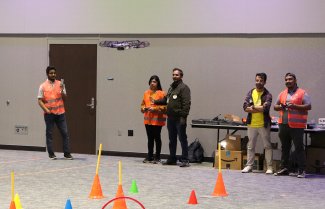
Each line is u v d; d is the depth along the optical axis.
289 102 9.50
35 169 9.92
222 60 11.62
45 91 11.16
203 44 11.74
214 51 11.67
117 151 12.37
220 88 11.64
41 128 12.92
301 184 8.72
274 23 11.18
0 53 13.12
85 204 6.89
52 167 10.21
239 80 11.52
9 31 13.01
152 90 11.06
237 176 9.54
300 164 9.51
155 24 11.97
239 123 10.60
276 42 11.27
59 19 12.65
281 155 10.02
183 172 9.90
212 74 11.69
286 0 11.09
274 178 9.34
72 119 12.66
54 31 12.69
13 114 13.11
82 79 12.59
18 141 13.07
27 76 13.00
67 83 12.70
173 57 11.95
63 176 9.15
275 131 10.30
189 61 11.84
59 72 12.76
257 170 10.31
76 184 8.38
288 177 9.48
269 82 11.32
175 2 11.81
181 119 10.51
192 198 7.02
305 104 9.47
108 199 7.25
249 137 10.08
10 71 13.11
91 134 12.54
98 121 12.49
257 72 11.39
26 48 13.00
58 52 12.77
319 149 10.09
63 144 11.45
